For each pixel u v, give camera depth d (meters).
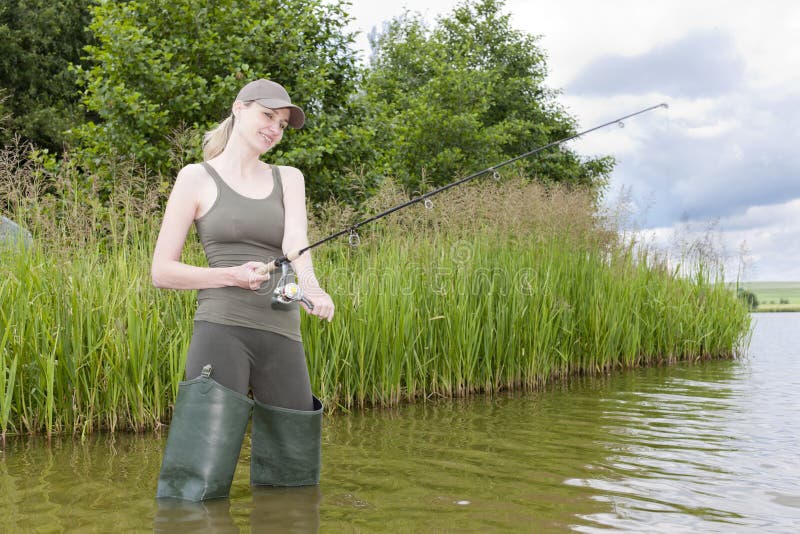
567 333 7.32
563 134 23.08
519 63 23.31
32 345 4.68
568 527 2.57
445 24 23.70
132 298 4.84
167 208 2.87
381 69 21.55
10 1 19.02
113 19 9.09
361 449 3.99
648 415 5.12
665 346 8.87
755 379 7.20
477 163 16.88
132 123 8.77
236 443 2.86
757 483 3.24
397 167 15.44
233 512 2.70
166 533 2.46
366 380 5.64
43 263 4.91
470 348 6.24
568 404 5.66
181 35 9.40
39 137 17.86
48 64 18.83
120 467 3.60
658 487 3.16
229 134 3.01
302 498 2.91
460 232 7.21
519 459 3.72
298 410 3.01
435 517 2.68
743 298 10.27
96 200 5.44
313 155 9.12
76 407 4.66
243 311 2.82
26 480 3.31
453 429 4.62
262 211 2.92
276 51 9.71
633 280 8.70
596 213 8.63
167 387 4.92
